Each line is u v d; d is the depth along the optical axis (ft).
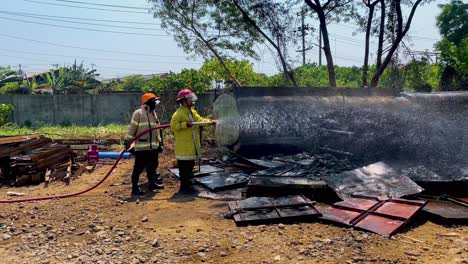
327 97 29.40
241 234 14.51
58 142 33.71
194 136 21.52
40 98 82.74
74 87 127.24
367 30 49.96
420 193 19.21
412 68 51.16
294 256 12.50
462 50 59.06
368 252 12.61
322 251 12.80
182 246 13.57
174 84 64.69
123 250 13.47
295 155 26.66
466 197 19.26
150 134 21.58
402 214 15.12
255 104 27.53
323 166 23.13
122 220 16.76
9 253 13.61
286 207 16.61
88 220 16.92
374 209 15.87
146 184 23.88
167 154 34.78
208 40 51.75
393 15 48.65
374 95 30.40
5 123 72.13
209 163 28.37
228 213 16.81
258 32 49.80
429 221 15.71
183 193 21.35
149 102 22.00
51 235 15.06
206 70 68.64
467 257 12.19
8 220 17.16
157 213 17.70
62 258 13.04
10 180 25.25
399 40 46.60
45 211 18.43
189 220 16.51
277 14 47.16
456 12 94.27
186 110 21.70
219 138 29.25
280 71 49.88
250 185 18.56
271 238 14.05
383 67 47.03
